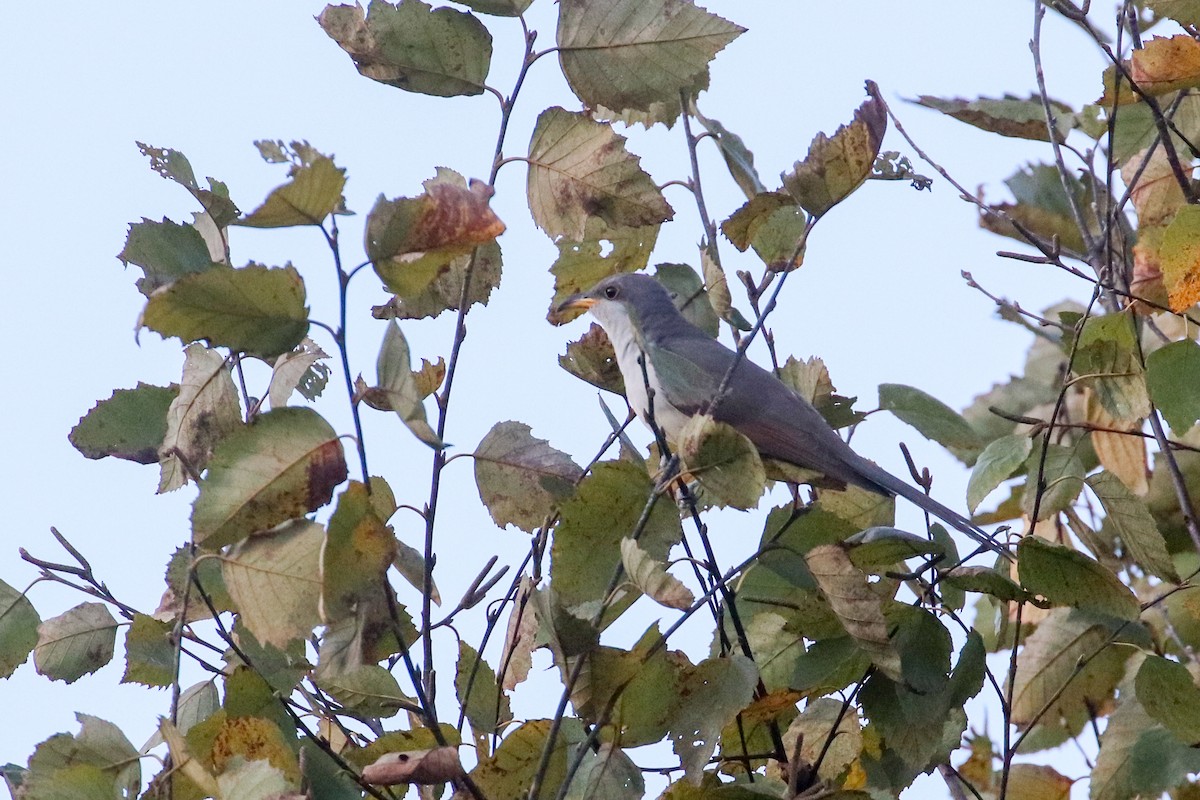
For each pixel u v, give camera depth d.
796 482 10.91
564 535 7.59
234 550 6.59
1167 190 10.73
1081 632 9.39
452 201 6.36
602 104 7.79
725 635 7.87
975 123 10.51
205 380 8.08
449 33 7.73
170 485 8.23
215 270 6.23
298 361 8.05
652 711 7.11
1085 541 10.90
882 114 7.29
